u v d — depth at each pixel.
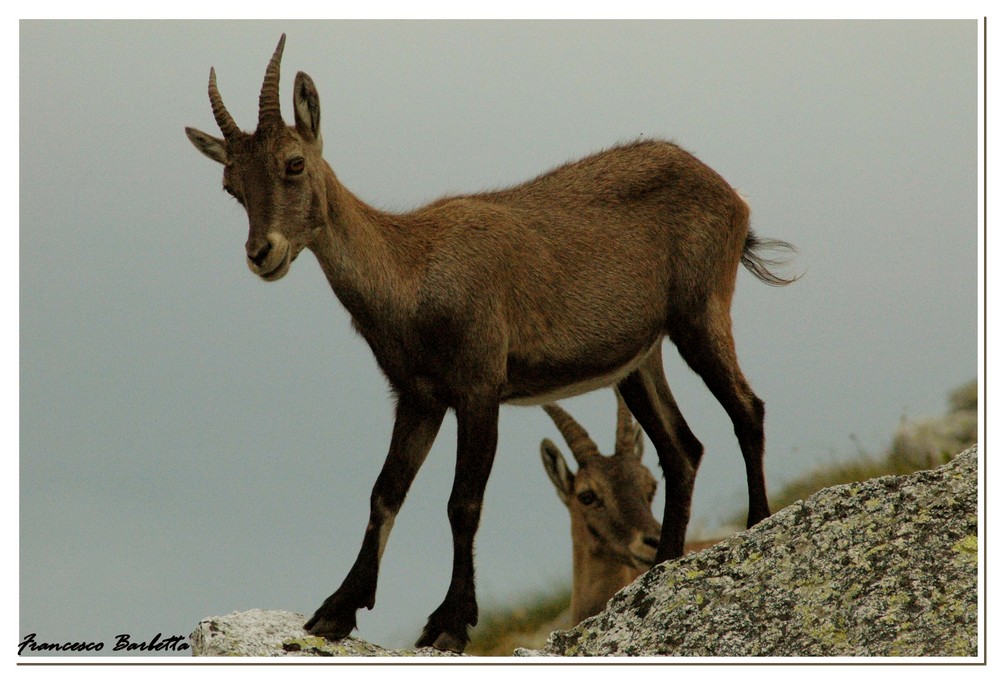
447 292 24.42
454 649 22.81
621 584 30.38
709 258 27.80
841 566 20.97
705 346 27.67
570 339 26.09
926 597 19.86
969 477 21.70
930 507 21.23
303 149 23.19
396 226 24.81
